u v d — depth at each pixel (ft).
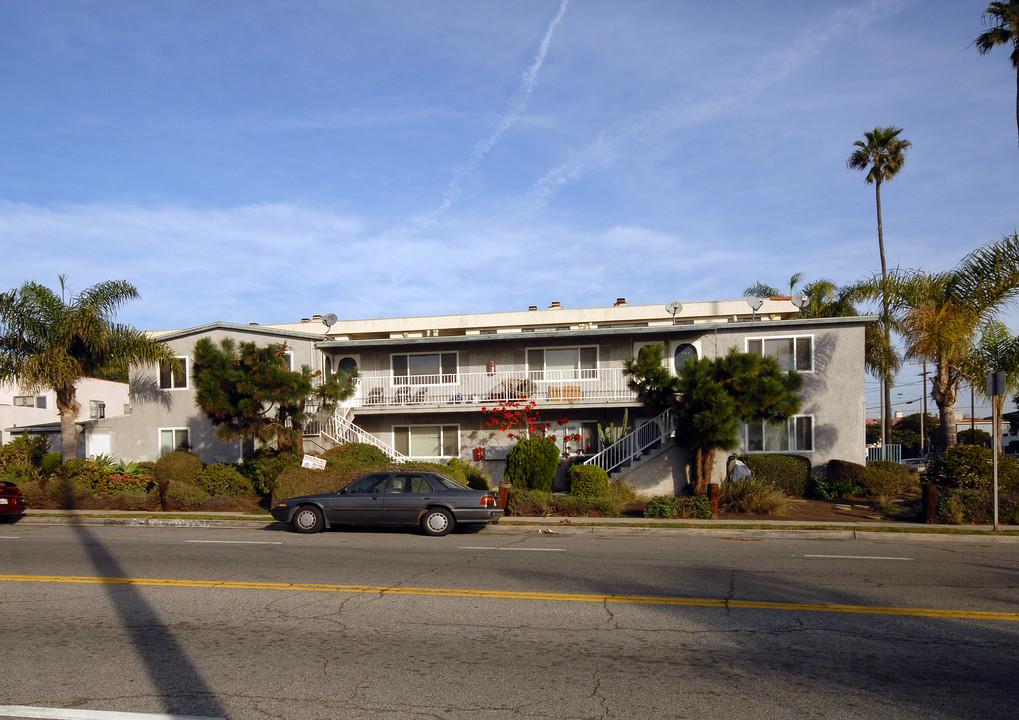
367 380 91.04
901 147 114.52
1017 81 83.92
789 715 18.17
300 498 53.06
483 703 18.94
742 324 83.15
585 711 18.42
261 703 18.89
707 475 71.61
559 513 62.39
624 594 31.35
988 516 57.11
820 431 81.30
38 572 36.68
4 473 84.17
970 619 27.25
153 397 93.45
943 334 73.20
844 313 108.27
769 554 43.14
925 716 18.13
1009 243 73.15
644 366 68.90
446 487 52.44
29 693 19.57
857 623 26.68
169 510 67.05
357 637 24.90
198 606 29.32
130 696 19.38
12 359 79.51
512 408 83.82
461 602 29.86
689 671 21.44
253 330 91.76
